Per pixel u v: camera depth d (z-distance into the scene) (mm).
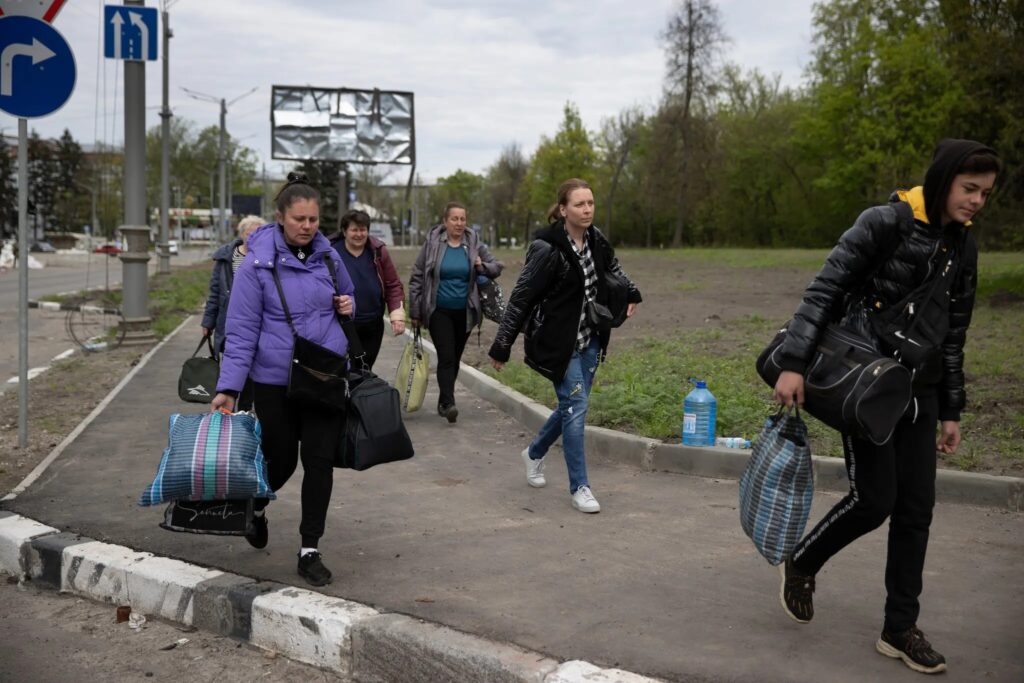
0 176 69750
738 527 5023
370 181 62875
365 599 3965
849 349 3182
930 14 31000
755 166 72250
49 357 13391
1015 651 3459
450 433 7668
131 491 5766
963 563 4422
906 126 46562
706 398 6344
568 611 3824
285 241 4289
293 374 4121
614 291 5340
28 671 3701
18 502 5496
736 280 27578
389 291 7750
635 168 79000
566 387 5332
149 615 4281
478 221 97250
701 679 3209
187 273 36344
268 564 4445
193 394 6699
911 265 3217
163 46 32625
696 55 60188
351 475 6254
